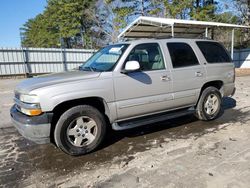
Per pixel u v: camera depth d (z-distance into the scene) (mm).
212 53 5387
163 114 4711
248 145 3971
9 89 13180
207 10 25359
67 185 3027
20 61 21578
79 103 3883
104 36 40438
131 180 3045
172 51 4699
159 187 2850
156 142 4293
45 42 48938
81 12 39062
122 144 4270
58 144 3674
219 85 5586
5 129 5539
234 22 29438
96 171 3338
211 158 3539
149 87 4281
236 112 6168
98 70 4156
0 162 3760
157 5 27875
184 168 3275
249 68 24812
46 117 3484
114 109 3984
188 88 4844
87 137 3883
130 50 4195
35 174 3336
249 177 2979
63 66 23812
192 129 4918
